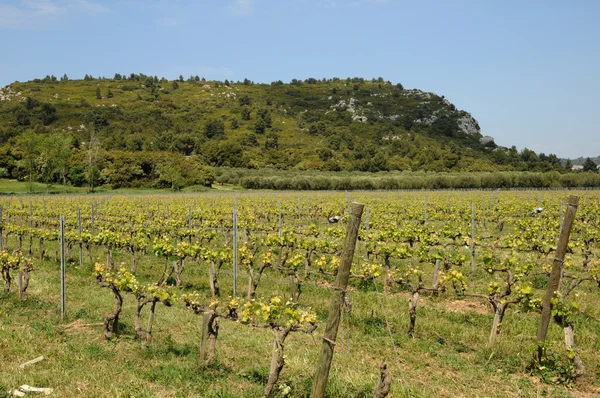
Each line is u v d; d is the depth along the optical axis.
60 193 64.69
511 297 12.23
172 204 40.78
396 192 57.22
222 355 8.73
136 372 7.93
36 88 189.38
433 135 166.38
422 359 8.80
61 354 8.70
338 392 7.12
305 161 111.75
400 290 14.05
